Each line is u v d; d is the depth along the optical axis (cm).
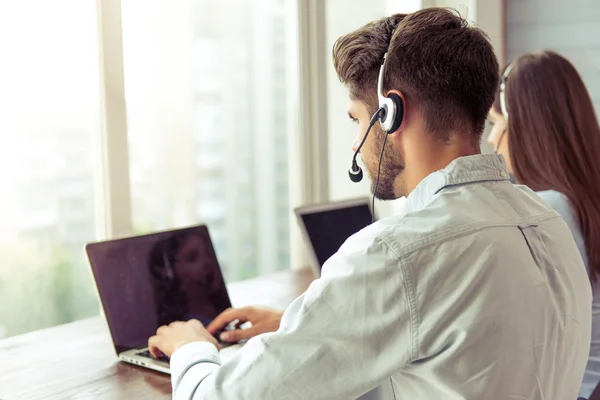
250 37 237
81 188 187
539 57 176
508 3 274
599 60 262
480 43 95
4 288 180
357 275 85
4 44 173
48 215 184
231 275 243
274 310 150
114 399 119
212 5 223
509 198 95
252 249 247
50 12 179
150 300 149
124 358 139
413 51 94
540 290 87
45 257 185
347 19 259
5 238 179
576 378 97
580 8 262
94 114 184
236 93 234
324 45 242
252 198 244
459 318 82
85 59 180
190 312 156
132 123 200
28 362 139
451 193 91
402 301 83
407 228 87
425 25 96
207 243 166
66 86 182
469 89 93
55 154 183
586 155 169
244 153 240
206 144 226
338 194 269
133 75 198
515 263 86
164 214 214
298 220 185
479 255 84
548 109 171
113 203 182
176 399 104
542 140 171
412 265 83
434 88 93
